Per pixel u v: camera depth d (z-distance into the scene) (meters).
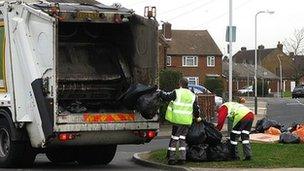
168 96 13.09
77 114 12.51
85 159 14.65
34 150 13.33
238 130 13.36
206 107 26.88
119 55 14.02
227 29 21.41
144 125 13.15
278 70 108.81
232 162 13.12
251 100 57.22
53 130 12.18
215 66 77.56
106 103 13.64
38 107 12.31
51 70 12.12
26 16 12.62
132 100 13.08
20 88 12.73
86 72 13.59
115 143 13.14
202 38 79.00
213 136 13.38
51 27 12.07
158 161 14.11
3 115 13.29
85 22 13.04
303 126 17.45
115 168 13.66
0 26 13.34
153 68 13.16
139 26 13.46
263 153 14.23
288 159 13.32
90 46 14.07
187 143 13.49
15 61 12.84
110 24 13.70
